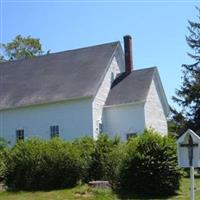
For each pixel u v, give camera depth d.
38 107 39.50
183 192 22.34
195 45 48.62
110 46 42.53
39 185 24.02
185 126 44.09
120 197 21.22
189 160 13.04
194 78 45.78
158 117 41.09
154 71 40.91
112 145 24.77
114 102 38.75
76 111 37.81
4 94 42.34
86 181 24.25
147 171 21.98
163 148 22.20
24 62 46.44
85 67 41.19
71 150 24.38
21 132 40.06
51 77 41.94
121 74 41.97
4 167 25.09
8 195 22.44
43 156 24.34
